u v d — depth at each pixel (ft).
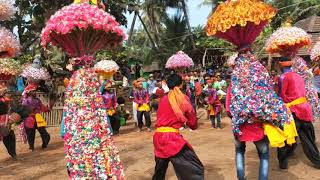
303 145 22.13
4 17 23.54
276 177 20.75
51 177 23.07
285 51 22.49
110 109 40.09
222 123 46.29
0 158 29.94
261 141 16.66
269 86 16.72
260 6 16.74
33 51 72.13
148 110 42.39
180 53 41.70
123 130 44.39
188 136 36.63
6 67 28.27
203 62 93.81
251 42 17.31
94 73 15.83
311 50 35.63
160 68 107.24
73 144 15.16
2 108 20.31
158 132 16.76
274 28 85.97
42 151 32.48
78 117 15.21
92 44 15.78
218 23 16.90
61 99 49.16
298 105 21.56
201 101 61.21
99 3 16.94
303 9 92.32
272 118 16.21
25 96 33.06
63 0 58.54
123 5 66.13
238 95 16.62
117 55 63.67
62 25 14.83
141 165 24.85
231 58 32.96
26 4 63.26
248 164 23.68
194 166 16.20
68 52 15.88
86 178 15.02
